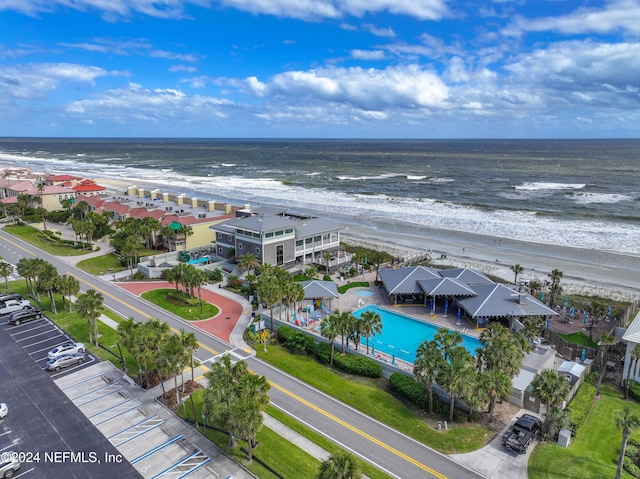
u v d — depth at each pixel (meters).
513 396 40.03
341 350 48.56
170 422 36.56
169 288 68.38
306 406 39.22
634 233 103.12
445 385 35.22
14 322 55.00
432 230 109.94
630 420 29.02
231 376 32.88
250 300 63.53
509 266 81.19
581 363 46.72
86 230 86.94
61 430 35.50
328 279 71.94
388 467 31.84
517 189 170.88
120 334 40.00
